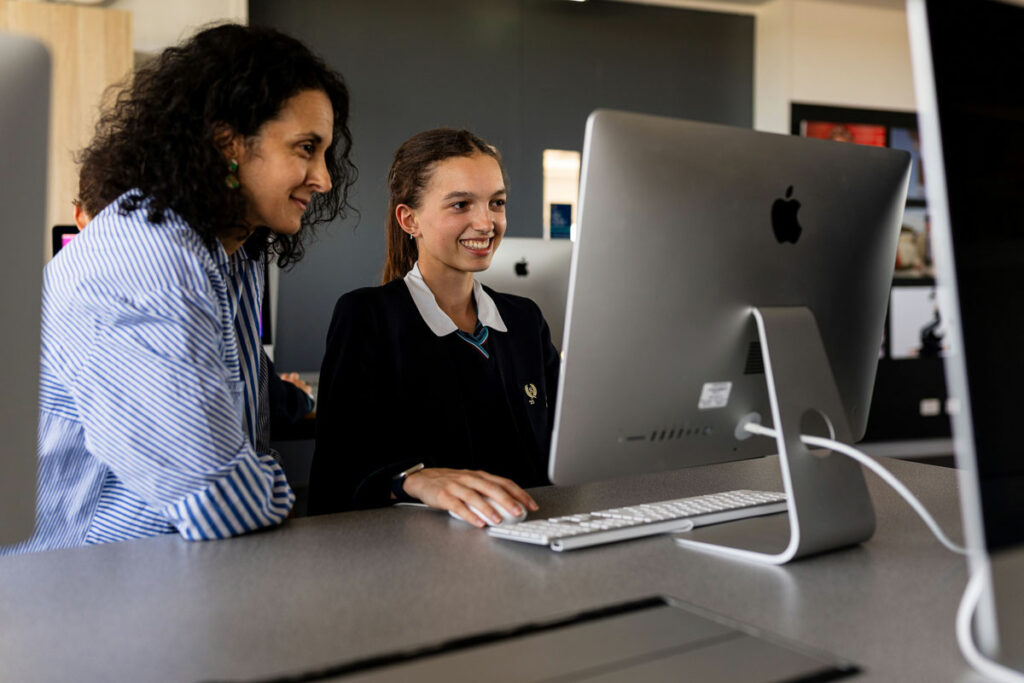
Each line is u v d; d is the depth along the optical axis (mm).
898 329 6273
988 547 709
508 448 1826
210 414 1155
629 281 1024
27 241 755
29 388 769
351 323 1722
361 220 5246
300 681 713
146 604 903
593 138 972
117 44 4160
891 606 888
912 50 713
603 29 5754
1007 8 756
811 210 1145
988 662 721
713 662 745
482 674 723
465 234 1852
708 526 1195
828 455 1095
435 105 5379
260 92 1265
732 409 1155
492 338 1869
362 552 1086
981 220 721
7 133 738
